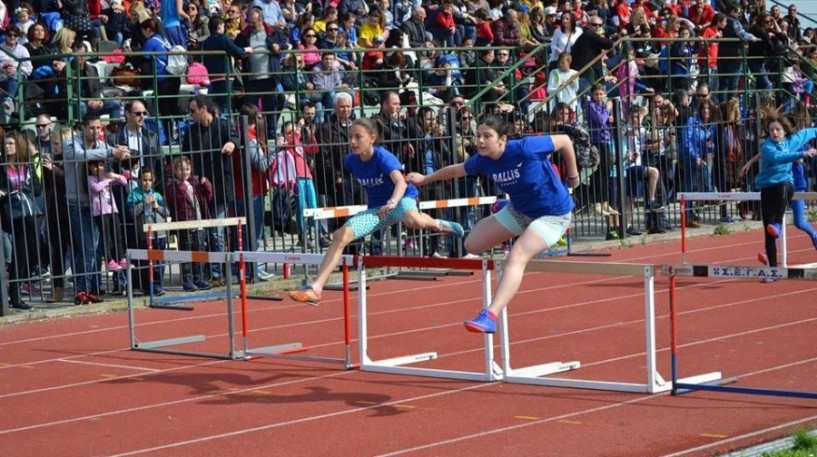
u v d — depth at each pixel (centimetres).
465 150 1870
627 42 2339
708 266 905
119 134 1644
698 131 2166
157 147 1653
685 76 2350
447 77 2273
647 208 2098
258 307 1533
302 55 2128
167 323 1439
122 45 2200
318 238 1705
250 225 1694
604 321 1319
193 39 2219
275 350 1202
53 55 1741
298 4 2456
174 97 1839
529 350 1171
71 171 1567
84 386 1081
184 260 1214
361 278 1092
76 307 1523
